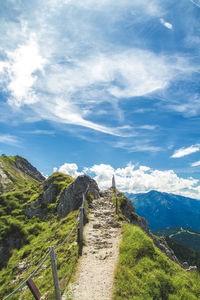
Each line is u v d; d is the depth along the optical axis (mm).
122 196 36750
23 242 34406
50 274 13945
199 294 10539
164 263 12547
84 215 23750
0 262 30812
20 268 24344
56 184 49344
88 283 11352
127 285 10578
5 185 120625
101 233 19219
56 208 42156
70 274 12469
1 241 35531
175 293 10461
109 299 9828
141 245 13875
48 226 36625
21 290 15594
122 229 19234
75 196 33281
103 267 13031
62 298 10203
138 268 11875
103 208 28688
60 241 20719
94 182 38625
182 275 12055
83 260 14258
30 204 46969
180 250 142875
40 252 24078
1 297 18594
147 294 9953
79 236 17125
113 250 15445
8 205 47875
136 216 34531
